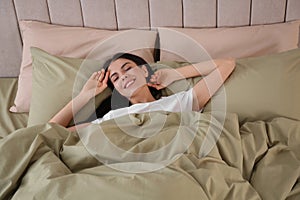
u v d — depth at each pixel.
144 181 0.87
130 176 0.90
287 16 1.67
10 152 1.02
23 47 1.69
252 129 1.21
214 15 1.68
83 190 0.87
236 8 1.65
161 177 0.89
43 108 1.42
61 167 1.00
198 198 0.87
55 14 1.71
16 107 1.57
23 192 0.93
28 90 1.56
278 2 1.63
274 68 1.35
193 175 0.96
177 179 0.88
